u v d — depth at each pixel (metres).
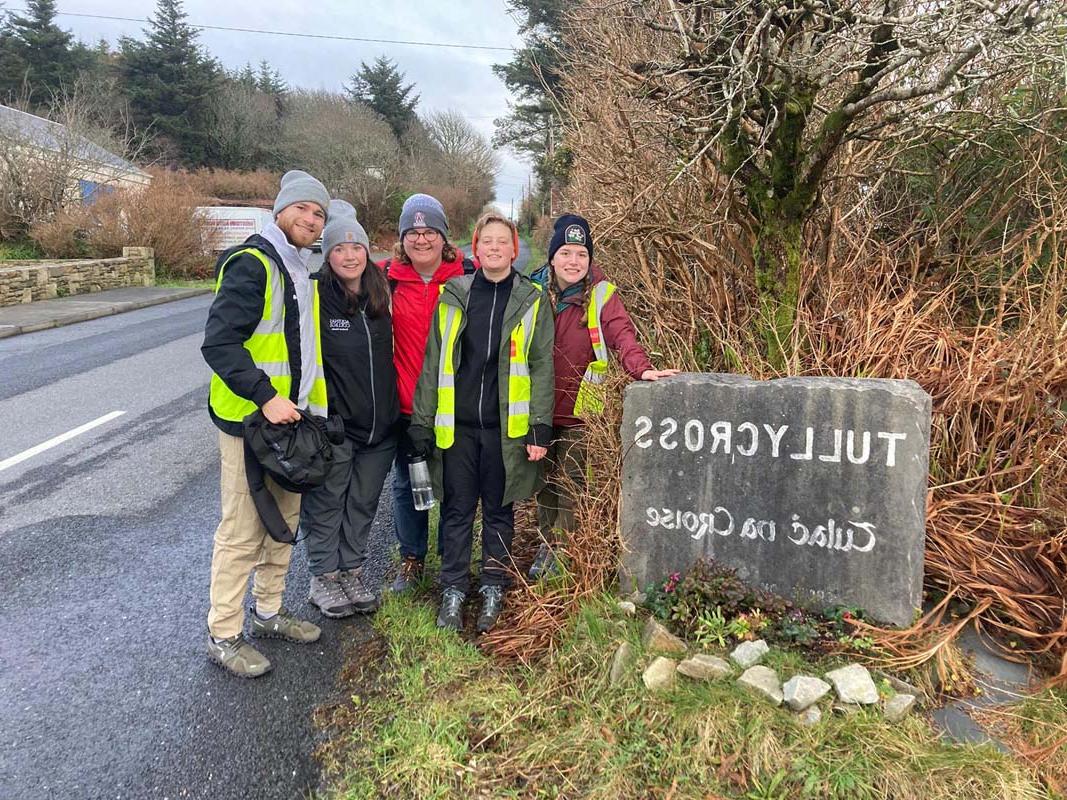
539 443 2.81
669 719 2.16
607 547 2.82
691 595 2.58
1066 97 3.29
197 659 2.81
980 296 3.64
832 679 2.20
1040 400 2.85
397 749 2.25
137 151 24.66
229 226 20.95
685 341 3.45
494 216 2.76
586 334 2.97
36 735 2.38
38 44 40.75
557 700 2.37
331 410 2.91
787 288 3.12
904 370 3.04
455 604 2.95
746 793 1.97
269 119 43.88
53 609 3.18
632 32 4.71
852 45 2.72
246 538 2.66
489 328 2.82
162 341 9.82
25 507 4.33
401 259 3.13
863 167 3.56
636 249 3.75
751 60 2.63
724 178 3.56
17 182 17.62
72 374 7.85
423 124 45.97
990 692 2.24
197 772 2.21
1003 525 2.56
